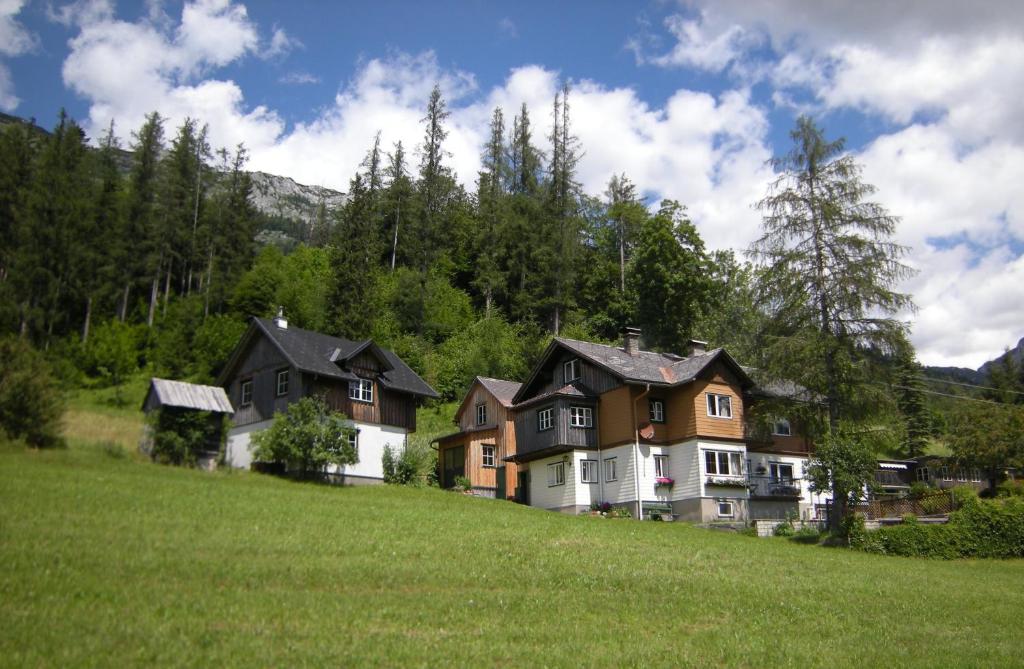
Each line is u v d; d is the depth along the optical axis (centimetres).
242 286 7012
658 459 4112
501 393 5038
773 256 3759
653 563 2130
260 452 3456
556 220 7794
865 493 3797
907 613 1867
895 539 3178
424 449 4469
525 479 4584
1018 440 4438
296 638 1188
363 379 4119
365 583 1576
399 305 6944
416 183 8119
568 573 1878
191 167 8256
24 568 1359
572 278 7506
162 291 7888
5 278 6412
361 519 2375
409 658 1156
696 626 1546
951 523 3228
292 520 2186
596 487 4184
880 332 3494
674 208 6994
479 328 6769
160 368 5988
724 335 6462
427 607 1455
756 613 1695
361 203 6819
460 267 8138
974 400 5006
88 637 1081
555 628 1417
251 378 4134
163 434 3184
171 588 1366
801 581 2114
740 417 4228
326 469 3766
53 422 2986
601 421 4288
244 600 1349
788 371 3631
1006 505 3284
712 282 6844
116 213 7369
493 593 1622
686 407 4131
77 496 2064
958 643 1628
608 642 1364
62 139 7312
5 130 7244
